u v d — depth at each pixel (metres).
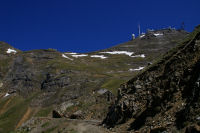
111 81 142.00
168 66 36.34
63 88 174.50
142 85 39.66
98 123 48.59
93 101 72.25
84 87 163.50
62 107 72.81
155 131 24.88
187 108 23.05
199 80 23.97
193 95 23.53
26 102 177.38
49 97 172.38
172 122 24.14
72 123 50.72
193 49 33.09
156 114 28.86
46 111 154.25
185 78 29.42
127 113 37.34
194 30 44.22
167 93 30.44
